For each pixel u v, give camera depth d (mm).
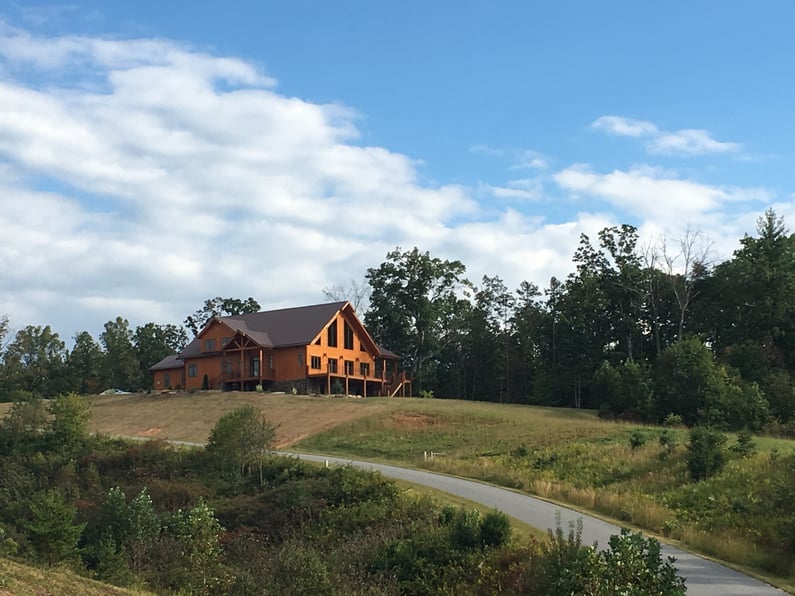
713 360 61406
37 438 44938
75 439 44438
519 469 37031
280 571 19781
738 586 17672
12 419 45969
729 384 57656
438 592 18703
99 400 66000
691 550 21844
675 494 29359
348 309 70000
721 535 23000
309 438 48625
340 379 68250
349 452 44844
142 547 23734
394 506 27797
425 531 22562
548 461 37875
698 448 32094
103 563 20531
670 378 58062
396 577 19906
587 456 37500
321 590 18781
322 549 24781
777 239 71562
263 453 37188
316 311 69500
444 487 32094
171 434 51750
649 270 77500
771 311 68750
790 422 55125
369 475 31812
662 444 36906
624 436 42906
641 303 78312
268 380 66250
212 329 69562
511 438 45062
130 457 40906
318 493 30922
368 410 55375
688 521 25734
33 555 20438
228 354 67875
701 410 54625
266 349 66125
